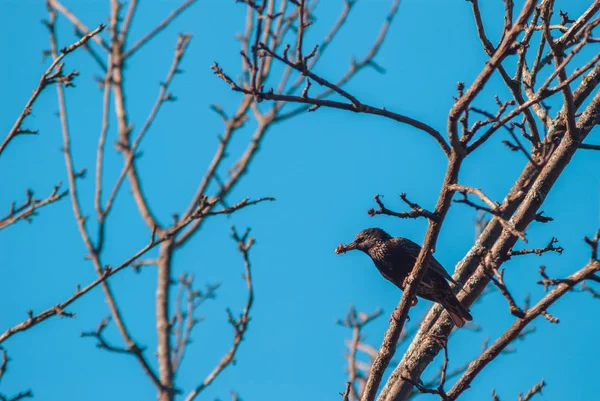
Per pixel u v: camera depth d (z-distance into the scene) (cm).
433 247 934
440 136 902
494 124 862
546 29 908
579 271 788
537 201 1028
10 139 1043
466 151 868
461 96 892
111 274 1063
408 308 982
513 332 841
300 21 838
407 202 904
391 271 1451
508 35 777
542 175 1034
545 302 810
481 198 800
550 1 898
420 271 955
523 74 1108
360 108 874
